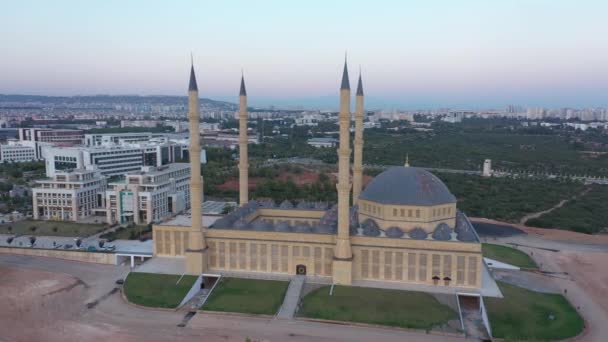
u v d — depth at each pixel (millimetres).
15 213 188125
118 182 188500
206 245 117250
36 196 181000
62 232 161750
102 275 121750
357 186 136625
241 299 101750
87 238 154000
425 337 87875
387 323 91875
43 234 158875
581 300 107812
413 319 92938
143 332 89312
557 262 136125
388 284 107438
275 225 117438
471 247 104000
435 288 105000
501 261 132625
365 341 86188
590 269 130000
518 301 100188
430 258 106438
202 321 94125
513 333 87938
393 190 114250
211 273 114875
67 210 180500
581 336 89812
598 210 194750
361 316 94188
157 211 179500
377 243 108688
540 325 91500
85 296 107438
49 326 92000
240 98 133250
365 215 119125
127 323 93438
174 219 136000
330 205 152625
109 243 142000
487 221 182750
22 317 96062
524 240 159625
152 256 127812
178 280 110625
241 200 139875
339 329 90750
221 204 194500
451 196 116062
